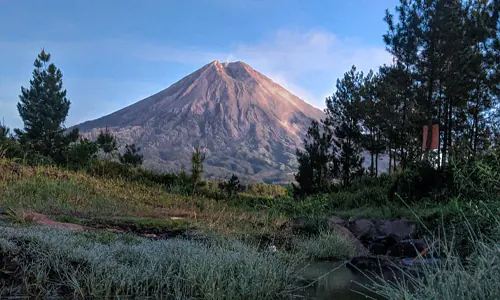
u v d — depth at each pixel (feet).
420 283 9.43
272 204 44.75
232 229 27.96
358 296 13.80
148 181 54.75
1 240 14.10
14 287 12.20
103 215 29.35
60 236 16.21
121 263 15.12
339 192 53.16
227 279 14.30
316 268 19.66
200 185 57.41
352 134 83.10
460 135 72.49
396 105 78.74
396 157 85.87
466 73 62.49
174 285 13.76
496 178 24.32
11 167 40.96
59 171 45.50
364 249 24.31
